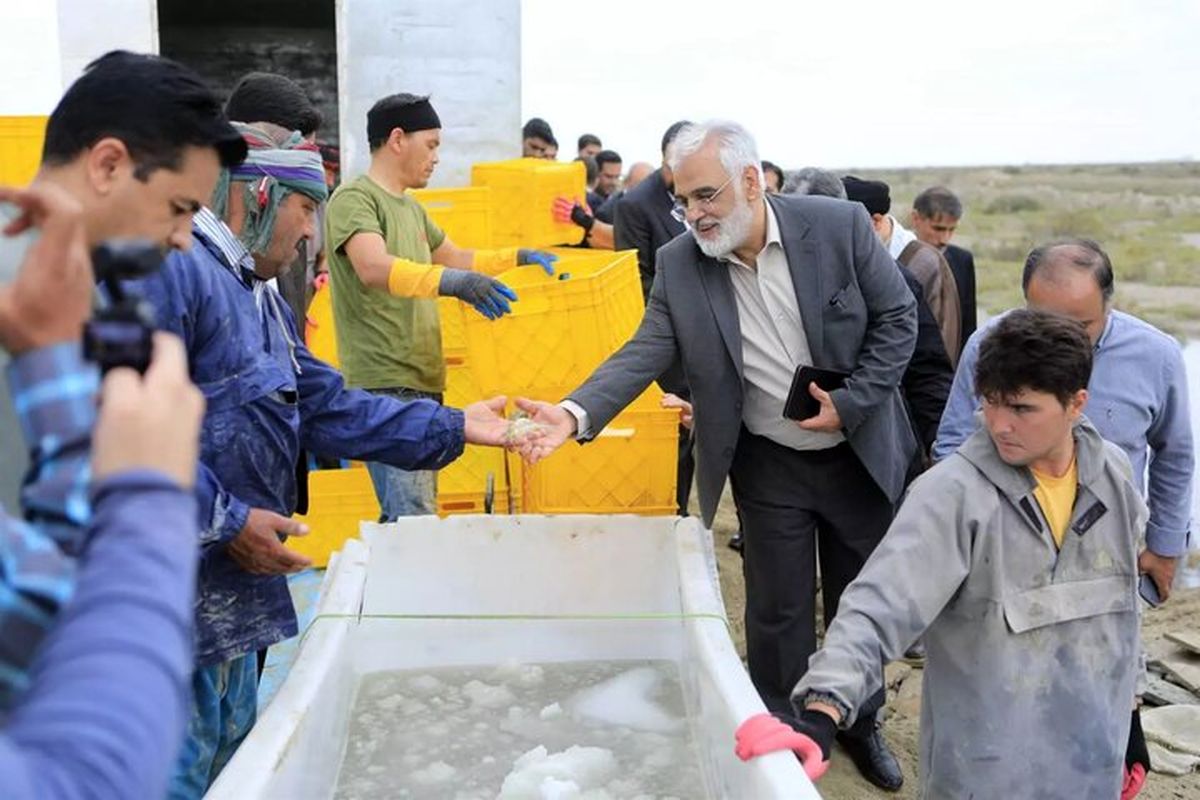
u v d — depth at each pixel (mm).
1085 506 2590
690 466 5867
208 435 2568
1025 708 2609
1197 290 15828
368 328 4461
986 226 26109
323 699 2703
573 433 3625
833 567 4168
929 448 4617
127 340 1255
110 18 8156
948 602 2637
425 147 4539
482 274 3994
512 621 3363
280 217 2793
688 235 3920
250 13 11766
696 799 2674
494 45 8695
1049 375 2412
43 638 1213
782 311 3822
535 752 2822
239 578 2688
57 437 1308
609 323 4289
